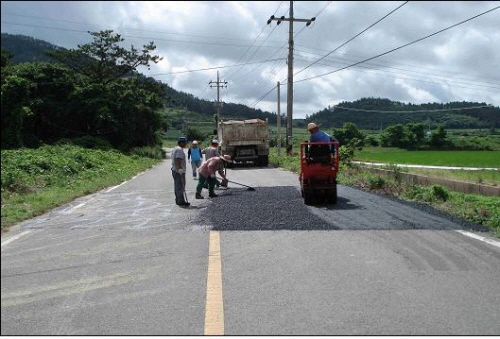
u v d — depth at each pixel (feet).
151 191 46.16
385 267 17.95
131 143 144.97
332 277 16.78
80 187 47.62
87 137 120.26
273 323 12.88
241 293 15.23
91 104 127.44
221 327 12.66
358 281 16.30
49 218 29.94
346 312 13.57
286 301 14.47
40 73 126.31
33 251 21.04
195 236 24.04
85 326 12.87
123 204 36.55
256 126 84.94
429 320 12.99
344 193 42.09
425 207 32.99
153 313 13.70
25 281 16.71
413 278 16.58
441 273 17.16
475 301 14.37
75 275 17.38
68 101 128.47
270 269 17.85
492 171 55.21
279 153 108.58
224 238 23.40
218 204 35.42
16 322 13.15
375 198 38.24
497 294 14.96
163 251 20.86
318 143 34.30
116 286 16.11
